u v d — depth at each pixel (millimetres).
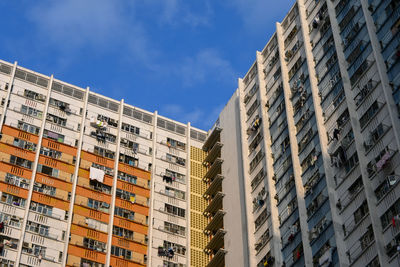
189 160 93000
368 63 62875
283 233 67375
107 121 91438
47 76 91500
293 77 74812
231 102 88125
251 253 70438
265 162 74312
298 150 69562
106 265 79625
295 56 75625
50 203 81500
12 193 80250
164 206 87438
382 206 55031
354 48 65625
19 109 86875
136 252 82250
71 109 90062
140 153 90938
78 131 88688
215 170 86000
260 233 71062
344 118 63656
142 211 86000
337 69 67125
